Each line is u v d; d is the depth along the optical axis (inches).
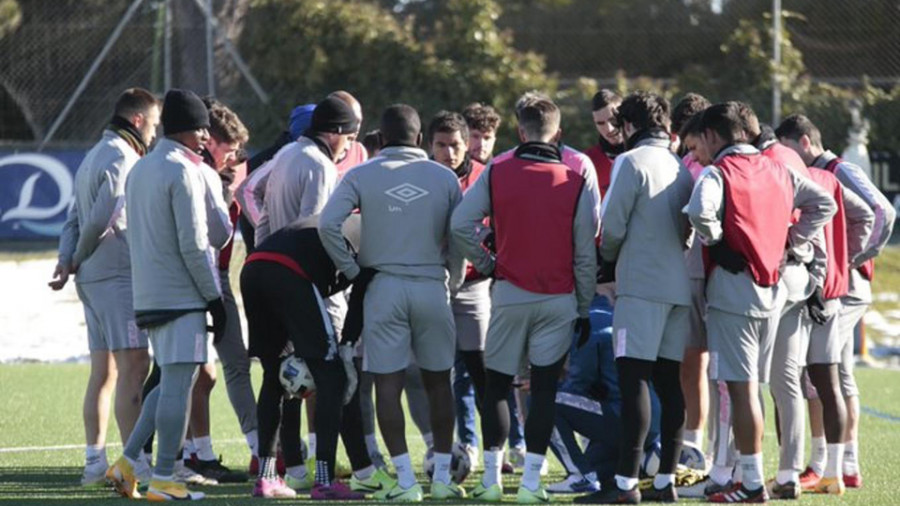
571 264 986.1
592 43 3270.2
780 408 1023.6
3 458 1229.1
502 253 988.6
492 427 1001.5
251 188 1112.2
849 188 1096.2
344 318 1058.1
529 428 983.6
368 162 1007.0
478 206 986.7
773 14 2913.4
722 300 968.9
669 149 1003.9
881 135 2797.7
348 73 2928.2
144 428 1001.5
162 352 968.3
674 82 2965.1
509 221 980.6
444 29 2957.7
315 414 995.3
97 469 1067.9
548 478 1165.7
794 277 999.6
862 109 2800.2
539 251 975.6
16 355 2063.2
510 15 3358.8
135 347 1066.7
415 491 1001.5
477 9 2915.8
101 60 2881.4
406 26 2960.1
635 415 966.4
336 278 1011.3
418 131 1024.9
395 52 2908.5
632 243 972.6
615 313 980.6
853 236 1082.1
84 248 1054.4
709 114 983.0
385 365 997.8
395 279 992.9
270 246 999.6
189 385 976.3
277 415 1022.4
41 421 1466.5
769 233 960.3
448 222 1013.8
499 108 2861.7
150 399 1003.9
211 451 1145.4
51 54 2999.5
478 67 2886.3
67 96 2994.6
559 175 986.7
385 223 994.7
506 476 1165.1
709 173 954.7
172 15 2940.5
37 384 1769.2
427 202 999.6
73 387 1745.8
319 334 987.9
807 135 1112.8
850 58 3144.7
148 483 1061.8
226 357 1162.6
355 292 1010.7
